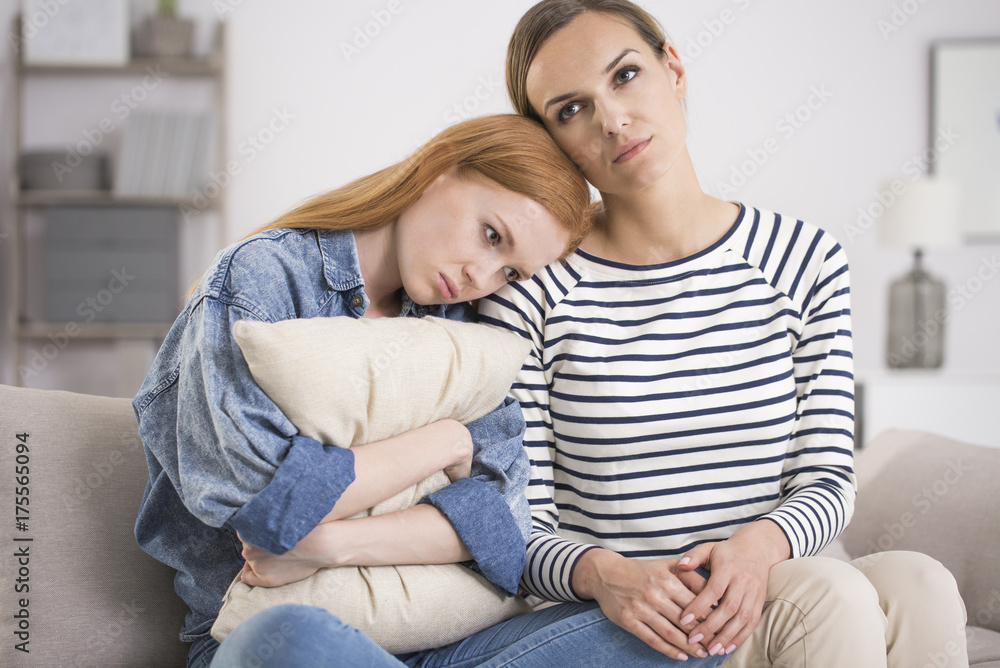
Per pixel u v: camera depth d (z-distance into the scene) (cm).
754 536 100
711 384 117
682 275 121
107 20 330
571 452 121
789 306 119
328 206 112
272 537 84
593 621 95
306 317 104
